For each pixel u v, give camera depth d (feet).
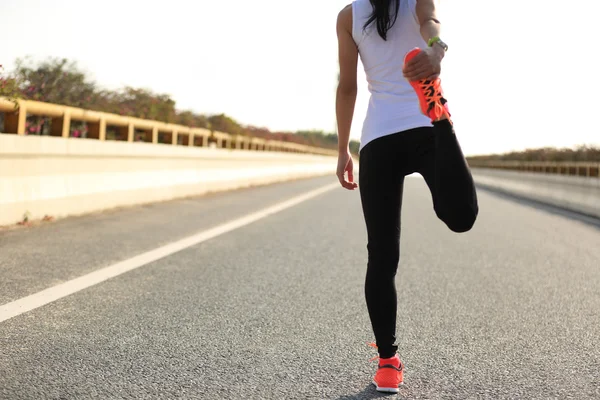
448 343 11.02
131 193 31.94
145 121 34.32
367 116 8.94
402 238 25.32
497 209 44.19
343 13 8.88
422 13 8.14
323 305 13.52
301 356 10.02
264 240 22.91
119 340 10.40
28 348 9.72
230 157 50.31
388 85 8.64
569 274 18.26
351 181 9.62
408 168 8.71
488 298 14.79
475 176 115.65
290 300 13.88
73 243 19.51
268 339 10.88
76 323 11.23
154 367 9.20
